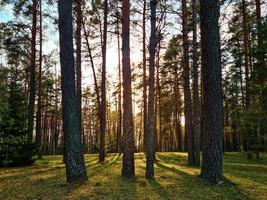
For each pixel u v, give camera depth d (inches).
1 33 847.1
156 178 539.2
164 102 1953.7
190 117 825.5
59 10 494.6
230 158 1150.3
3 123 733.9
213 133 485.7
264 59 836.6
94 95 1876.2
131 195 399.2
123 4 557.0
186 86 828.6
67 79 487.8
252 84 879.1
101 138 967.0
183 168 724.7
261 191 433.1
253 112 848.3
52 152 2534.5
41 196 397.4
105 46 978.1
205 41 494.0
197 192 422.0
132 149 546.6
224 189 442.6
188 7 885.2
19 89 886.4
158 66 1370.6
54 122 2564.0
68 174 486.0
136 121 2832.2
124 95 552.1
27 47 1030.4
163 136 2623.0
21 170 743.1
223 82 1457.9
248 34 1112.2
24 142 866.8
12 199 387.9
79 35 916.0
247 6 1114.1
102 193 407.5
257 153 1037.2
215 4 492.1
